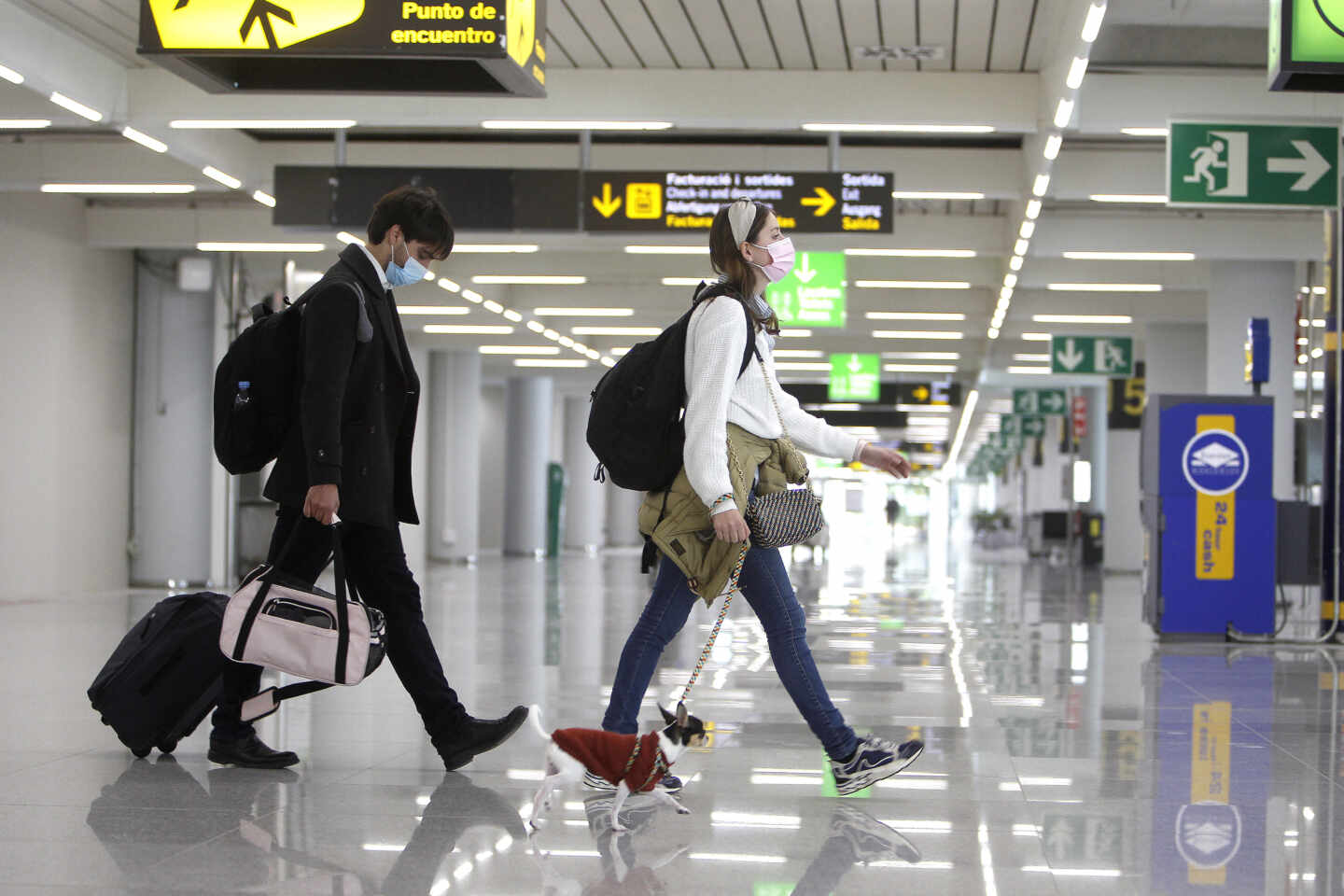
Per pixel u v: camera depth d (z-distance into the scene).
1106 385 31.33
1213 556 12.01
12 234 16.23
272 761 5.32
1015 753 5.84
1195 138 11.48
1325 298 12.25
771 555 4.78
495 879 3.70
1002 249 17.12
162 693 5.44
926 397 32.25
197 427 19.30
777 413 4.79
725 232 4.79
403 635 5.31
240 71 7.12
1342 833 4.34
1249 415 12.12
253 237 17.73
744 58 11.73
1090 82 11.84
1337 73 6.61
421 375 29.25
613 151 15.17
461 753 5.26
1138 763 5.62
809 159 14.94
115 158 14.49
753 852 4.04
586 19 10.74
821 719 4.80
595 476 4.91
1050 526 39.88
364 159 15.05
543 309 23.20
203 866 3.81
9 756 5.60
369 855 3.96
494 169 12.44
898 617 14.24
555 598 17.52
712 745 5.97
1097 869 3.88
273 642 5.06
